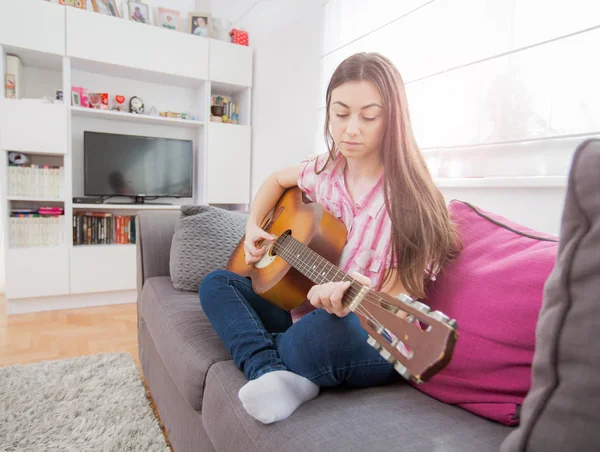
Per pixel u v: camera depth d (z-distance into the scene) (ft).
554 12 3.85
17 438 3.88
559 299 1.44
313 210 3.44
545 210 3.87
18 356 6.09
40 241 8.63
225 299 3.07
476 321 2.31
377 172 3.05
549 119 3.92
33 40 8.13
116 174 9.77
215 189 10.18
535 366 1.49
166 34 9.44
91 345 6.59
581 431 1.29
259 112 10.14
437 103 5.13
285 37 8.86
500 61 4.36
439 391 2.37
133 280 9.36
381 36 6.00
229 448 2.26
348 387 2.52
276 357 2.61
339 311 2.17
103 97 9.38
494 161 4.43
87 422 4.20
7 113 7.98
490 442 1.90
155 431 4.08
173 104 10.81
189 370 3.00
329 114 3.20
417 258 2.67
